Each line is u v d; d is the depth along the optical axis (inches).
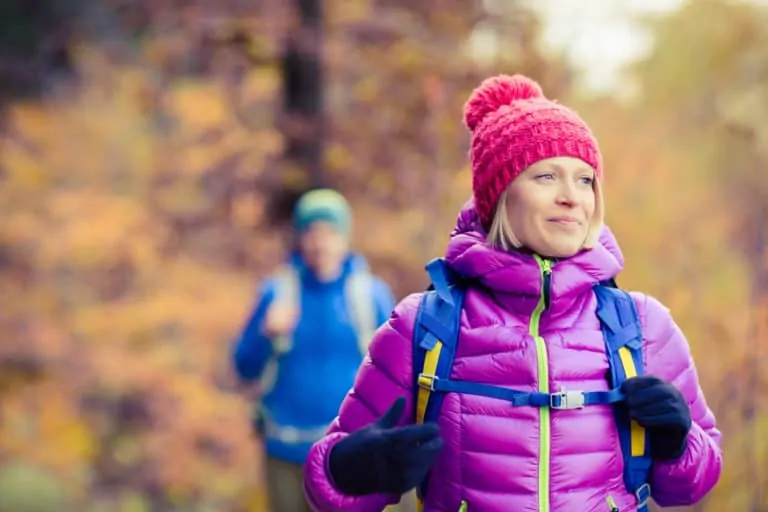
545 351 111.5
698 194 373.7
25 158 468.1
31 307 460.4
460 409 111.8
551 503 108.4
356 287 261.0
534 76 390.3
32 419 479.5
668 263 347.6
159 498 455.5
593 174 115.3
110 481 465.1
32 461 479.2
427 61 388.5
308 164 401.4
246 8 418.6
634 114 414.3
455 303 116.3
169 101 439.5
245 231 431.5
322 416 255.4
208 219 438.9
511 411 110.0
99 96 483.2
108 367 428.5
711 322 307.4
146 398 437.7
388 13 406.6
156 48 424.2
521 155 113.3
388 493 111.8
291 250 404.8
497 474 109.3
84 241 442.0
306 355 256.5
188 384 421.7
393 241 391.9
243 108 434.3
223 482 423.8
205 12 418.6
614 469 111.4
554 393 109.9
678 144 401.1
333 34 405.4
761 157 361.1
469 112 123.6
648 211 374.0
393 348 117.4
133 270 456.8
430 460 106.6
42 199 460.8
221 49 417.4
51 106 490.9
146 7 426.0
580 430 109.9
